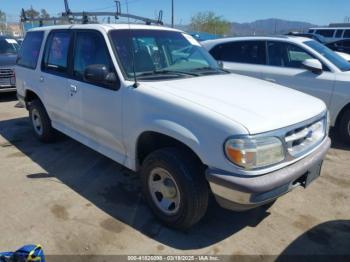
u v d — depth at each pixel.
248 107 2.78
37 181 4.08
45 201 3.61
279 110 2.82
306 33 21.75
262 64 6.19
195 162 2.84
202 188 2.81
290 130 2.69
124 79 3.34
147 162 3.11
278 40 6.06
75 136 4.41
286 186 2.71
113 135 3.57
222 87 3.29
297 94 3.42
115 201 3.63
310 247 2.93
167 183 3.04
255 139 2.47
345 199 3.74
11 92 9.07
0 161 4.70
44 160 4.73
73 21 4.82
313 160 2.90
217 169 2.59
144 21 4.67
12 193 3.77
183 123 2.77
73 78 4.10
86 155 4.92
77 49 4.07
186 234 3.09
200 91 3.09
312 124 3.00
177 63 3.91
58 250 2.84
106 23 4.04
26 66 5.34
